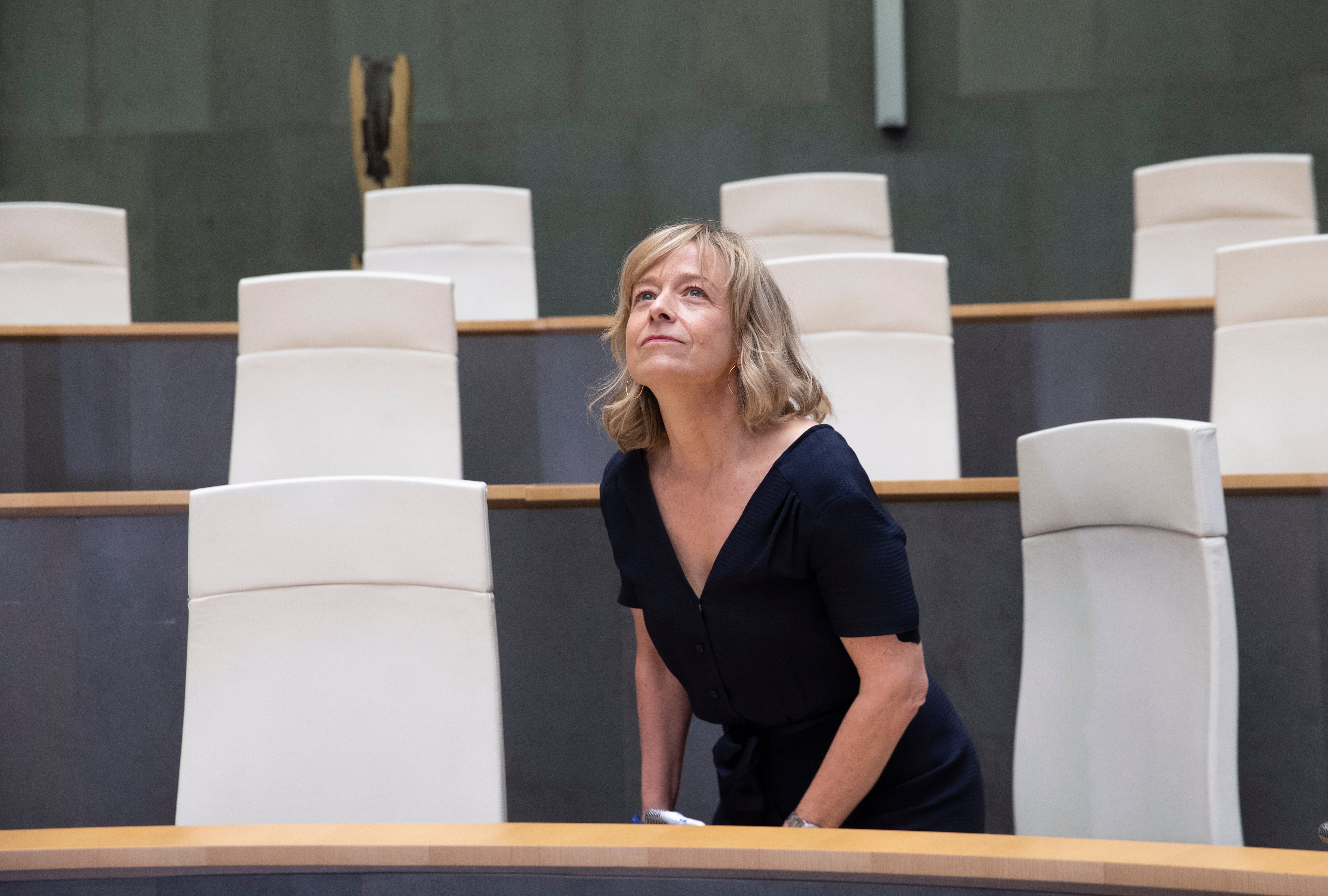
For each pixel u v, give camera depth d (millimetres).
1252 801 4137
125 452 6699
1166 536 3111
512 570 4617
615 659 4555
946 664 4461
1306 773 4086
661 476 3084
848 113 11609
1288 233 7648
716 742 3840
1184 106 11109
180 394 6723
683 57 11820
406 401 5438
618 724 4543
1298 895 1979
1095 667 3291
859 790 2869
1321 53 10852
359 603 3373
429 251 8352
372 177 11125
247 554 3369
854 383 5570
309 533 3379
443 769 3287
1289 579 4125
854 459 2869
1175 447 3059
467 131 12055
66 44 12305
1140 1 11148
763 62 11711
